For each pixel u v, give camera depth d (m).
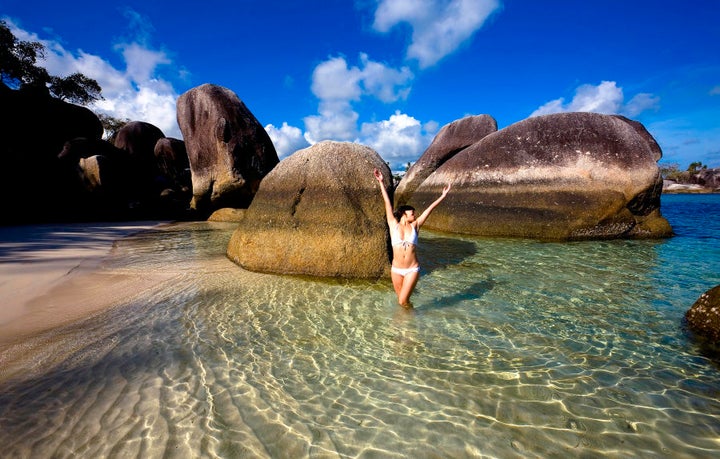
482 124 15.77
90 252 8.31
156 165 25.73
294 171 7.11
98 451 2.28
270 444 2.45
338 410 2.84
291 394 3.03
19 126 17.62
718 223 14.10
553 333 4.25
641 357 3.69
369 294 5.57
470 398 3.02
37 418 2.57
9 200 13.98
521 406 2.92
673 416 2.80
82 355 3.50
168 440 2.42
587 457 2.39
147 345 3.78
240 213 15.87
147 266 7.06
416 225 5.02
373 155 7.37
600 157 10.43
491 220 11.15
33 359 3.37
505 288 5.88
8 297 4.92
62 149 18.20
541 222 10.42
